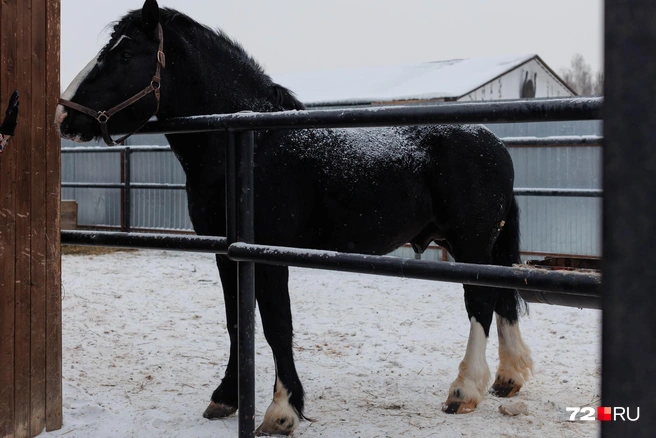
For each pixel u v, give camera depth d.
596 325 5.20
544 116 1.68
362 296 6.48
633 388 0.54
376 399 3.52
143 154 10.66
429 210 3.56
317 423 3.13
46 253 2.77
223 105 3.04
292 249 2.13
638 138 0.53
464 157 3.49
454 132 3.52
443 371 4.05
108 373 3.89
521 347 3.67
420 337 4.91
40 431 2.79
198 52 2.97
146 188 9.70
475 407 3.36
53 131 2.77
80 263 8.52
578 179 7.59
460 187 3.49
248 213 2.29
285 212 3.01
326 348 4.59
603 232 0.55
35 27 2.65
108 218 11.08
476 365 3.38
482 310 3.43
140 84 2.75
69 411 3.11
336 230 3.25
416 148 3.46
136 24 2.82
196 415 3.22
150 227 10.66
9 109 2.38
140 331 5.01
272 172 2.97
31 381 2.72
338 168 3.18
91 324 5.15
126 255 9.40
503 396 3.58
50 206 2.77
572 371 4.04
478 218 3.52
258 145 2.95
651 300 0.53
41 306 2.75
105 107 2.68
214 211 2.97
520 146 7.11
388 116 1.92
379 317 5.59
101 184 10.09
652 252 0.53
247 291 2.30
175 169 10.38
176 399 3.46
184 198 10.30
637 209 0.54
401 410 3.35
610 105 0.54
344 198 3.19
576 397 3.57
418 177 3.45
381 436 2.96
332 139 3.23
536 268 1.81
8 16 2.51
